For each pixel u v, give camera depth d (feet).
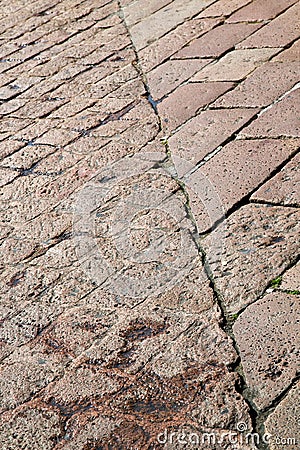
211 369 8.20
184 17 14.71
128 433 7.86
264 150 10.52
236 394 7.95
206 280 9.06
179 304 8.89
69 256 9.80
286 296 8.63
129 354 8.52
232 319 8.59
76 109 12.60
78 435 7.94
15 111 12.96
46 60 14.44
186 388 8.11
